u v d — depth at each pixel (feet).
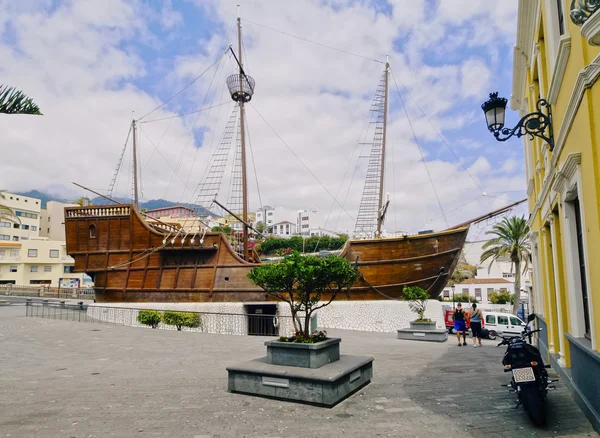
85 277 194.80
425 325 55.11
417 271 69.15
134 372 28.84
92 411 18.76
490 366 30.73
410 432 15.51
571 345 20.58
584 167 14.71
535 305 41.09
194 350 39.17
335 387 19.51
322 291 24.04
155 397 21.36
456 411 18.15
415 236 69.26
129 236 77.92
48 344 42.68
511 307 146.41
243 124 96.58
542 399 16.28
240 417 17.69
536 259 40.60
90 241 79.77
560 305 24.38
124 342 44.42
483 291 161.79
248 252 95.96
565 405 18.44
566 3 16.43
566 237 20.16
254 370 21.43
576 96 14.58
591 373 15.99
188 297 73.20
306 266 22.41
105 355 36.47
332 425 16.49
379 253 69.36
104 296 78.59
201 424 16.75
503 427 15.81
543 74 25.82
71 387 24.11
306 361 21.45
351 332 63.36
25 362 33.12
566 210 20.16
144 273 75.87
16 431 15.94
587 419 16.34
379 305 68.08
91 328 55.52
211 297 72.18
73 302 108.99
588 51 13.71
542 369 17.49
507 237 107.96
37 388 23.91
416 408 18.72
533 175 37.06
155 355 36.37
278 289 23.70
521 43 33.01
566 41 15.74
